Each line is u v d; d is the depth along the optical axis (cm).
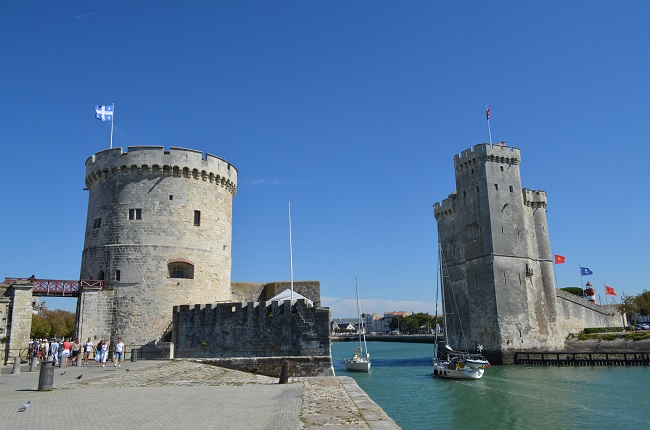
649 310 10456
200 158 4959
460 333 8269
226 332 3862
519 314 7631
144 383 2681
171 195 4791
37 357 3759
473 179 8231
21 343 3891
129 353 4397
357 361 7444
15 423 1466
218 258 5044
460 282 8362
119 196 4741
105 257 4638
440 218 9038
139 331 4466
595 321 8619
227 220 5284
